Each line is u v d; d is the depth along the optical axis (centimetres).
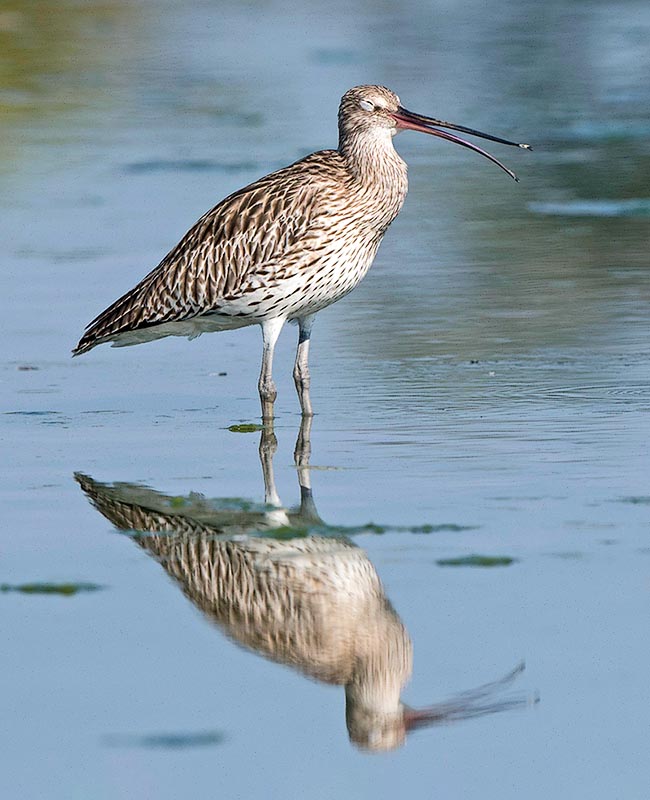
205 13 4088
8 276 1977
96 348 1725
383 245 2130
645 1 4241
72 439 1398
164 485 1266
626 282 1916
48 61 3491
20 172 2583
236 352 1714
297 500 1215
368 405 1482
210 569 1095
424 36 3791
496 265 2009
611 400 1463
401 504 1195
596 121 2928
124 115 3023
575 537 1122
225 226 1482
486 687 945
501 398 1482
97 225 2233
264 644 995
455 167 2612
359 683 950
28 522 1183
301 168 1490
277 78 3325
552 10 4138
